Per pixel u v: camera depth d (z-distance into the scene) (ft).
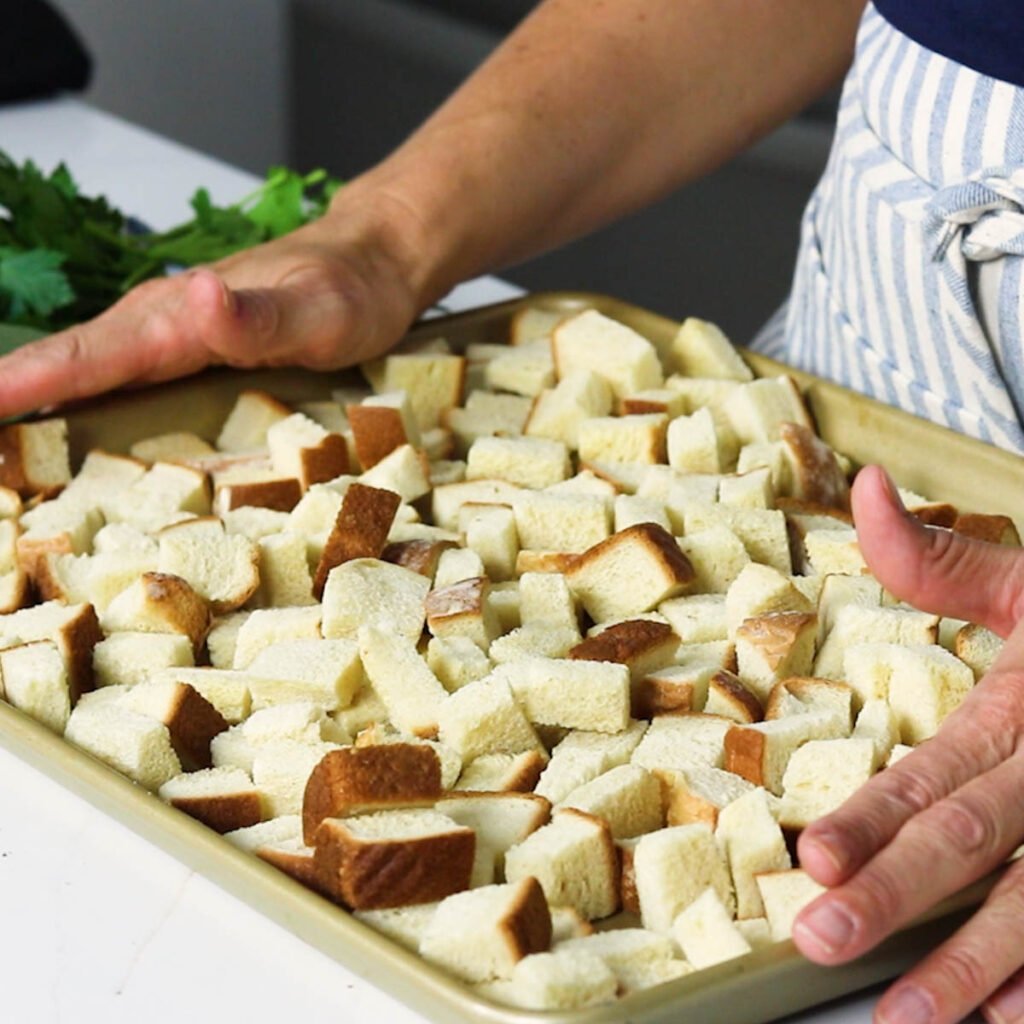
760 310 6.76
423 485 3.27
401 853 2.51
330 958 2.52
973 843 2.39
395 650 2.86
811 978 2.42
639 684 2.86
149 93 8.09
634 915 2.61
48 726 2.83
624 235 7.06
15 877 2.63
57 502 3.25
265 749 2.74
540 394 3.49
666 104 3.75
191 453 3.43
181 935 2.56
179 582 3.00
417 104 7.41
